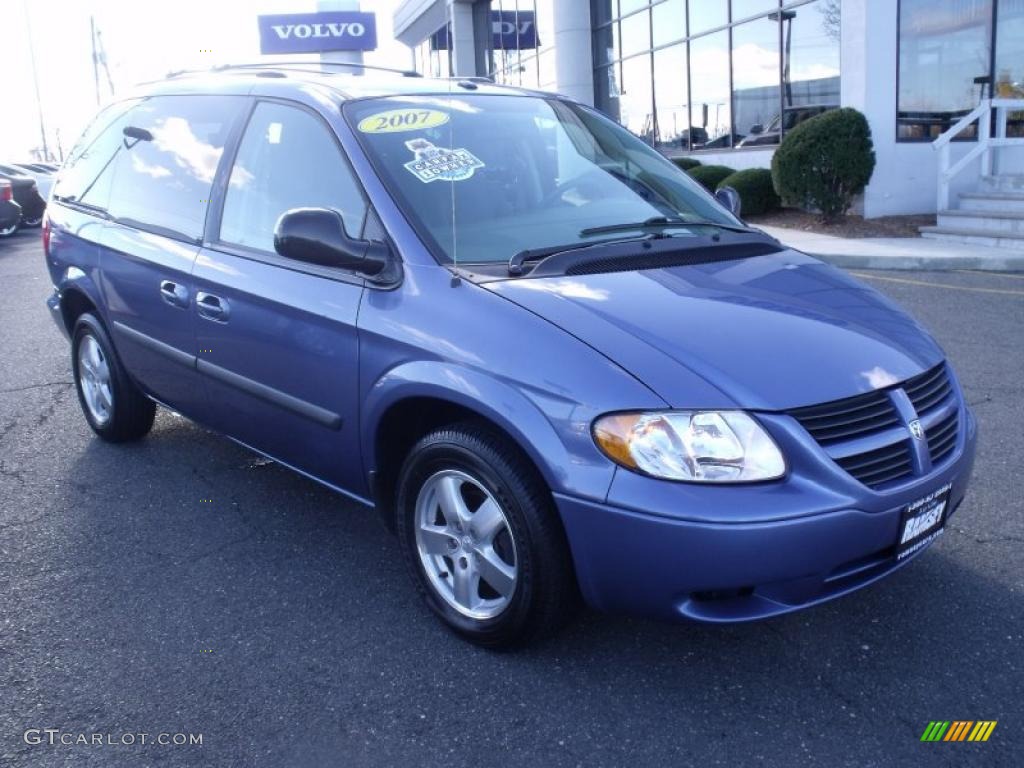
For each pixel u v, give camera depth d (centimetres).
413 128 379
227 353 397
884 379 294
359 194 354
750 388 273
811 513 264
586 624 334
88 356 531
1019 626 324
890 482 285
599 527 270
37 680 307
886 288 934
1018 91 1373
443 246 334
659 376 274
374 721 284
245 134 415
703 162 1778
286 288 364
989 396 571
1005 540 386
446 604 326
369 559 391
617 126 466
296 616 345
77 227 512
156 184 463
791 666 306
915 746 266
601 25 2142
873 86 1311
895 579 358
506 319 297
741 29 1648
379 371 325
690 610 271
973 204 1270
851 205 1405
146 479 482
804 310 319
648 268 339
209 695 298
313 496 457
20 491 468
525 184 379
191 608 352
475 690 298
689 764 262
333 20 2728
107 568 385
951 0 1325
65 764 267
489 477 296
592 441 271
